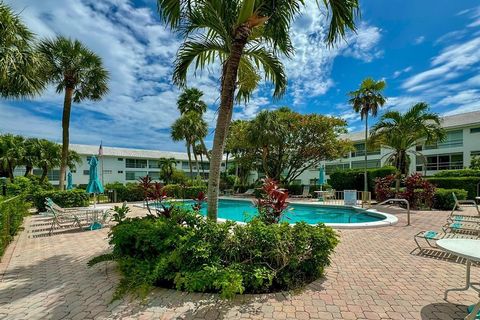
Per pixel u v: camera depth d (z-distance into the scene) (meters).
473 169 21.30
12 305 3.03
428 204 12.44
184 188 19.27
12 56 8.15
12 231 6.60
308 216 12.98
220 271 3.21
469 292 3.36
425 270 4.18
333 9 4.27
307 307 2.96
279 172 25.23
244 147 25.53
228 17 4.50
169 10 4.52
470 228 7.15
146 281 3.23
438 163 26.81
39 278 3.88
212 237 3.64
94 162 10.77
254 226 3.74
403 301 3.12
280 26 5.04
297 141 23.45
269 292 3.32
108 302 3.08
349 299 3.17
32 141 26.50
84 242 6.30
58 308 2.95
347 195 13.93
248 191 26.72
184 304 3.01
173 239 3.64
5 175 25.45
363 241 6.12
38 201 11.74
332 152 22.56
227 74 4.41
